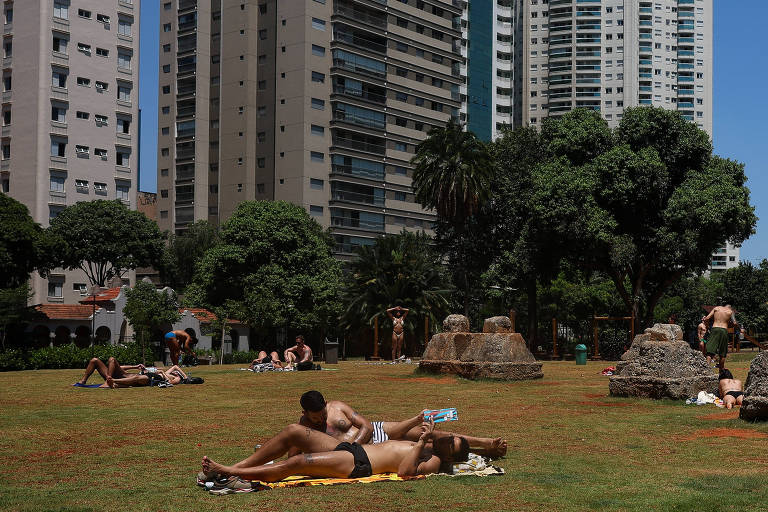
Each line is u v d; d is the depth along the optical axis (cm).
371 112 9394
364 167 9281
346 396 1727
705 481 690
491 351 2322
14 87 7338
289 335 6831
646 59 15150
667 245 4556
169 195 9456
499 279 5669
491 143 6084
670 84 15312
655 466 780
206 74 9281
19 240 4775
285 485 666
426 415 746
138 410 1406
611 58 15175
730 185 4512
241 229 6144
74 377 2573
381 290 5294
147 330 4266
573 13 15175
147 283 4878
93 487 678
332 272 6412
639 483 682
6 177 7344
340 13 8912
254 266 6203
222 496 632
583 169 4731
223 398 1694
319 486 666
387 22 9606
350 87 9112
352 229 9019
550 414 1318
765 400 1101
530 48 15600
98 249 6800
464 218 5588
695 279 8875
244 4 9050
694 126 4791
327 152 8894
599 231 4516
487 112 11750
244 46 9038
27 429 1116
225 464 796
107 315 5100
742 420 1147
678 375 1580
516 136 5859
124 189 7881
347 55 9025
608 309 7350
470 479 696
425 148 5519
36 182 7156
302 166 8594
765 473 734
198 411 1387
